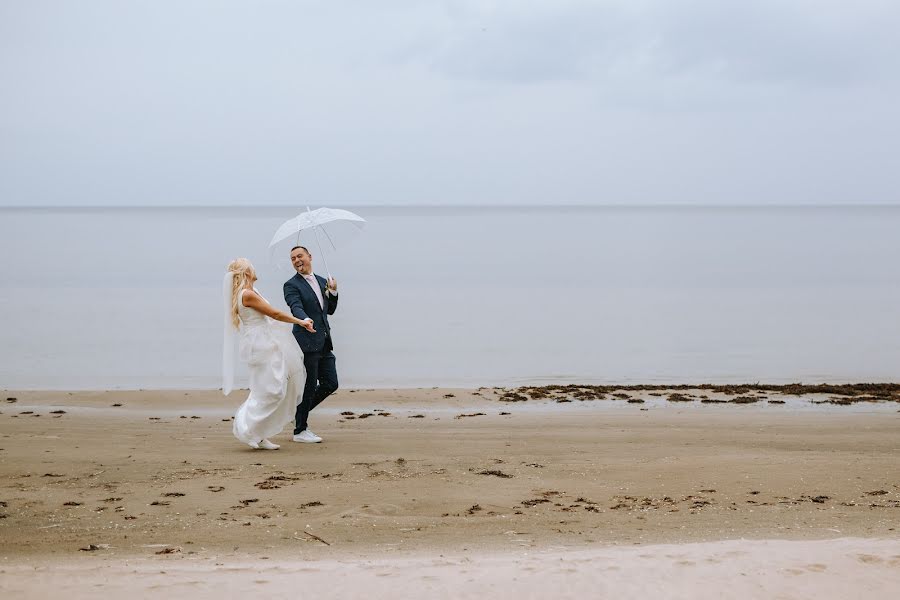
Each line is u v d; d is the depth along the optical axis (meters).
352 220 10.74
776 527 7.15
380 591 5.36
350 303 32.44
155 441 11.02
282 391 10.24
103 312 29.02
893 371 18.97
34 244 77.00
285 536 6.89
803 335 24.27
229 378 10.33
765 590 5.33
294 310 10.27
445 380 17.97
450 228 126.44
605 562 5.88
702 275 44.25
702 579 5.51
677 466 9.56
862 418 13.26
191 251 66.31
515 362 20.19
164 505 7.81
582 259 57.75
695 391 16.06
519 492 8.40
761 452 10.48
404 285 39.53
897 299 33.09
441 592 5.34
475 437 11.45
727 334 24.50
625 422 12.86
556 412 13.88
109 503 7.89
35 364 19.42
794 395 15.60
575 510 7.77
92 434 11.60
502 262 55.22
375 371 19.00
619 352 21.55
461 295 35.19
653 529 7.12
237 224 150.00
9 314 28.39
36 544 6.63
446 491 8.39
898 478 9.04
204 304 31.56
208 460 9.75
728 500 8.16
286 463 9.60
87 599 5.20
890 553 5.97
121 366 19.27
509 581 5.52
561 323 26.89
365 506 7.79
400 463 9.66
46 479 8.81
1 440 11.05
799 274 44.53
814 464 9.66
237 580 5.57
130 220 188.38
